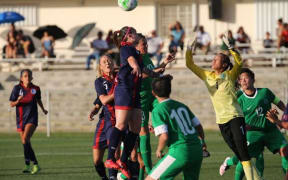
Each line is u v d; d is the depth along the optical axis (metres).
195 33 25.97
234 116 24.94
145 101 27.70
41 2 80.88
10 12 72.00
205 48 69.06
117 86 24.34
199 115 58.34
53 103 60.81
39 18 81.00
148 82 27.70
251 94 26.88
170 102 22.05
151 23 79.25
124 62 24.36
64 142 48.06
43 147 44.75
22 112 33.50
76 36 71.00
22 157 39.75
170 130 21.64
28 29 81.25
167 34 79.19
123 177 25.73
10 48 72.69
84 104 60.59
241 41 70.31
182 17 78.69
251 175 24.70
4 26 80.62
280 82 62.59
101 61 26.38
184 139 21.58
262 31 77.44
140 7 79.38
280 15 77.25
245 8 77.50
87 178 30.56
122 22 79.62
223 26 77.56
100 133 26.41
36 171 32.72
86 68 69.56
